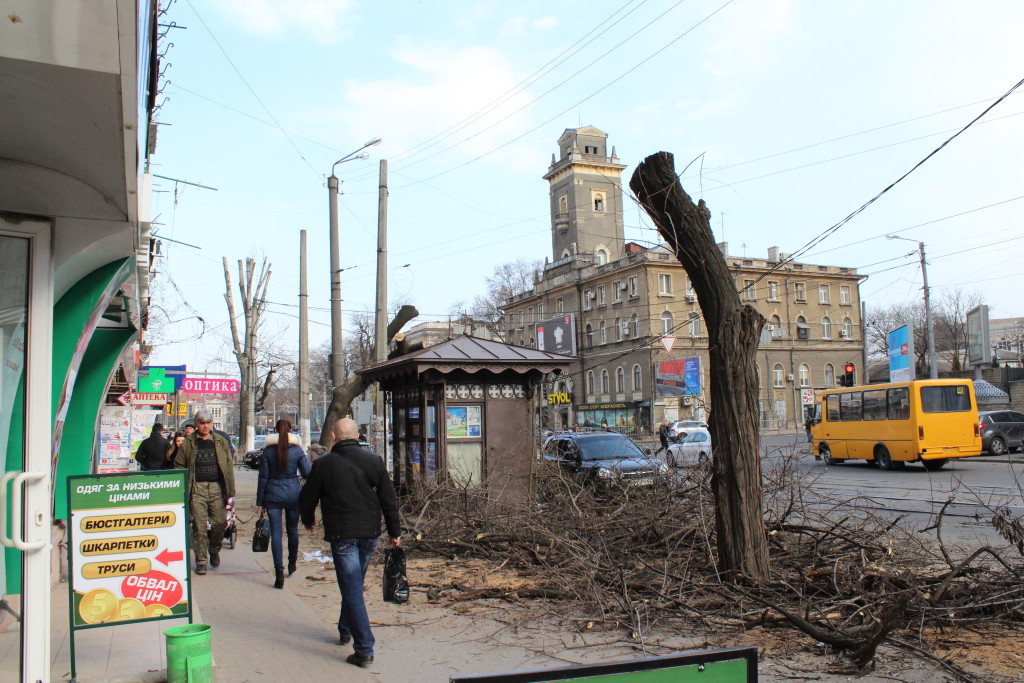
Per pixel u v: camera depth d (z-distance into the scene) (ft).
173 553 18.16
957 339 232.12
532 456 38.58
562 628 21.35
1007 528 21.65
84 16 10.33
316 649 19.88
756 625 20.42
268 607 24.73
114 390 61.11
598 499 31.22
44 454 14.87
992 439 92.12
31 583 13.74
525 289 247.29
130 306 30.48
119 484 17.89
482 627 21.70
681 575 23.70
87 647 19.39
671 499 29.35
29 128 13.52
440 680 17.29
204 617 23.34
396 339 53.01
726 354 23.77
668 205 24.80
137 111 12.82
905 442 78.18
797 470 29.68
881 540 26.04
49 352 15.42
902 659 17.93
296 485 28.53
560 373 42.34
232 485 32.04
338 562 18.93
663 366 180.24
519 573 27.89
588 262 214.69
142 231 19.66
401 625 22.25
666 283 187.93
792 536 27.37
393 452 46.47
